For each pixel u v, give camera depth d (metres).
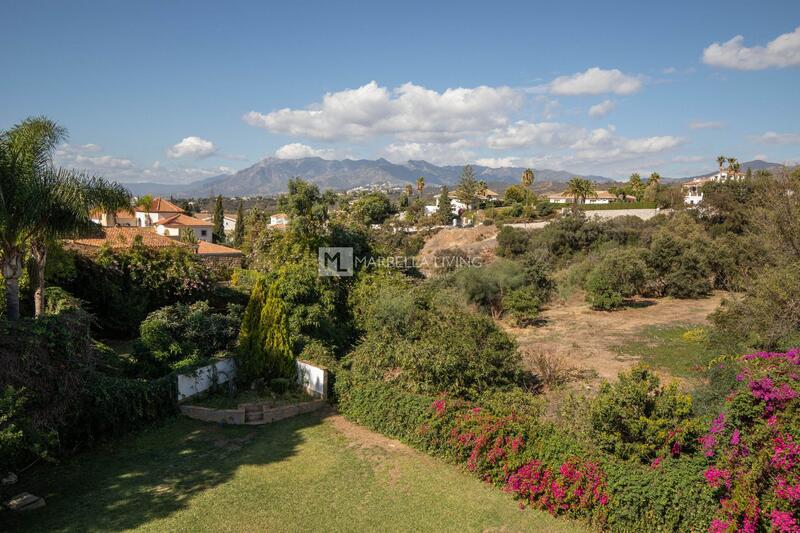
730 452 6.95
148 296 20.06
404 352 12.52
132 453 10.20
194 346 14.38
